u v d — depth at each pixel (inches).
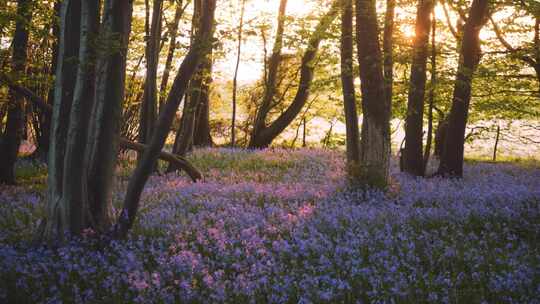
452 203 434.3
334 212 398.9
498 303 232.4
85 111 313.9
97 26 303.9
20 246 325.7
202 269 271.9
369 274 256.4
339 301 234.2
